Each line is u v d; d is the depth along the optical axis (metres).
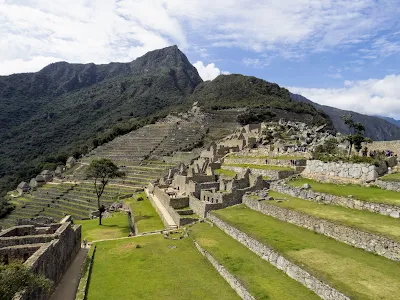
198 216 39.44
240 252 25.91
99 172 57.53
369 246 21.36
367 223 23.72
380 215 25.64
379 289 16.28
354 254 21.14
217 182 47.09
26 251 24.16
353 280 17.45
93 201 73.50
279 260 21.86
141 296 21.89
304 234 25.91
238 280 20.73
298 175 41.56
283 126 82.75
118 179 84.75
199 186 45.69
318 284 17.91
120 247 32.88
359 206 27.78
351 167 35.56
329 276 18.12
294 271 20.12
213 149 66.81
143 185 77.50
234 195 39.06
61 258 27.02
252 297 18.34
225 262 24.20
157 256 28.81
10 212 79.25
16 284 16.06
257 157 53.91
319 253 21.61
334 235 24.17
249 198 37.22
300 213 28.23
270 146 57.88
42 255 21.64
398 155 39.44
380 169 34.12
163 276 24.62
